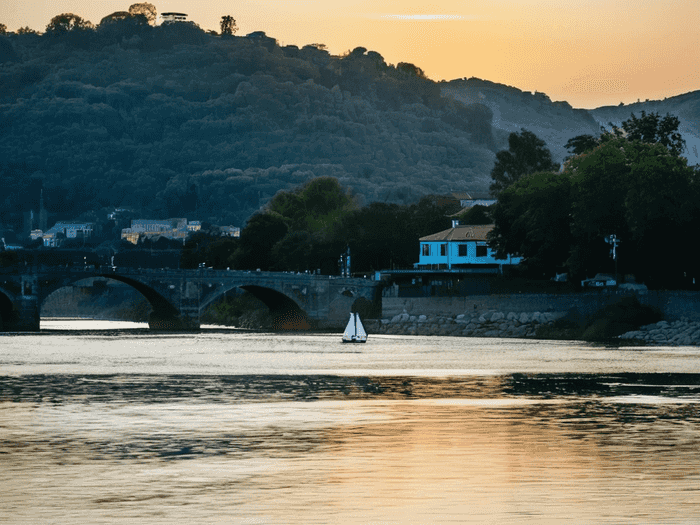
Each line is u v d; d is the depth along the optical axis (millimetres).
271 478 54625
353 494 50781
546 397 92500
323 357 152375
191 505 48406
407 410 82938
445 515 46375
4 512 47031
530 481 53812
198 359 150375
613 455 61312
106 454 61875
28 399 92562
